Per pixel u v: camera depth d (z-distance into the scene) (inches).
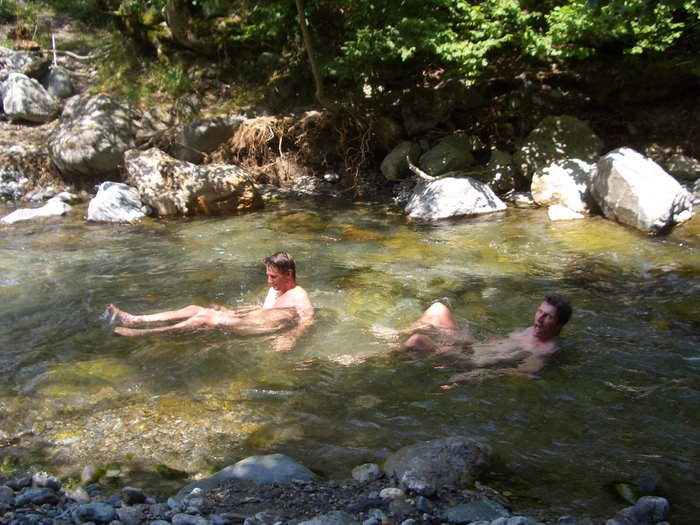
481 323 157.9
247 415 119.8
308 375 134.3
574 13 245.3
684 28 269.9
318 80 279.7
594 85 286.7
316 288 178.5
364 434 113.7
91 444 111.4
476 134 290.5
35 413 121.1
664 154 268.8
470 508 89.9
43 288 180.1
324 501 93.4
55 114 323.0
